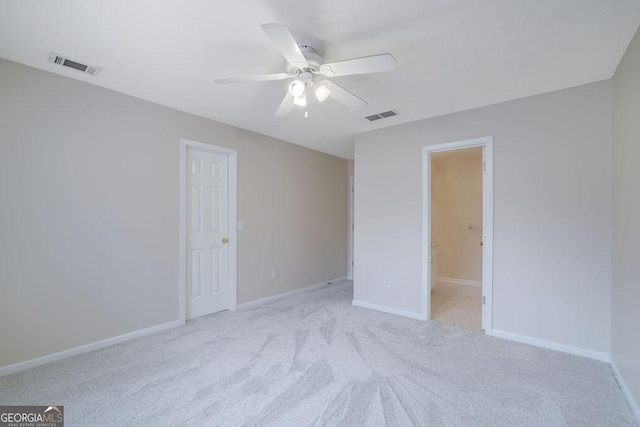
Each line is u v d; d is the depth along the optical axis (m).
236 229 3.79
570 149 2.60
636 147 1.85
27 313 2.28
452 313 3.68
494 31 1.84
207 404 1.86
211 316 3.51
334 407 1.84
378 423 1.70
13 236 2.22
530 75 2.40
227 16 1.72
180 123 3.22
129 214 2.84
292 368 2.29
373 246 3.86
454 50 2.05
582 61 2.18
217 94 2.80
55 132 2.41
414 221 3.53
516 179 2.85
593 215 2.50
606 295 2.44
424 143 3.44
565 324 2.61
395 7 1.63
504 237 2.91
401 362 2.40
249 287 3.95
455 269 5.50
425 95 2.78
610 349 2.41
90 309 2.59
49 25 1.80
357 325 3.23
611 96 2.42
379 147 3.82
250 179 3.96
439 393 1.99
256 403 1.87
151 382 2.10
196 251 3.46
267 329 3.10
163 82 2.57
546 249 2.70
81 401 1.89
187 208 3.37
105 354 2.52
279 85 2.60
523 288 2.80
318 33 1.86
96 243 2.63
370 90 2.68
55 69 2.35
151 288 2.99
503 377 2.19
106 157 2.69
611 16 1.69
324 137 4.24
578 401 1.91
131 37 1.93
